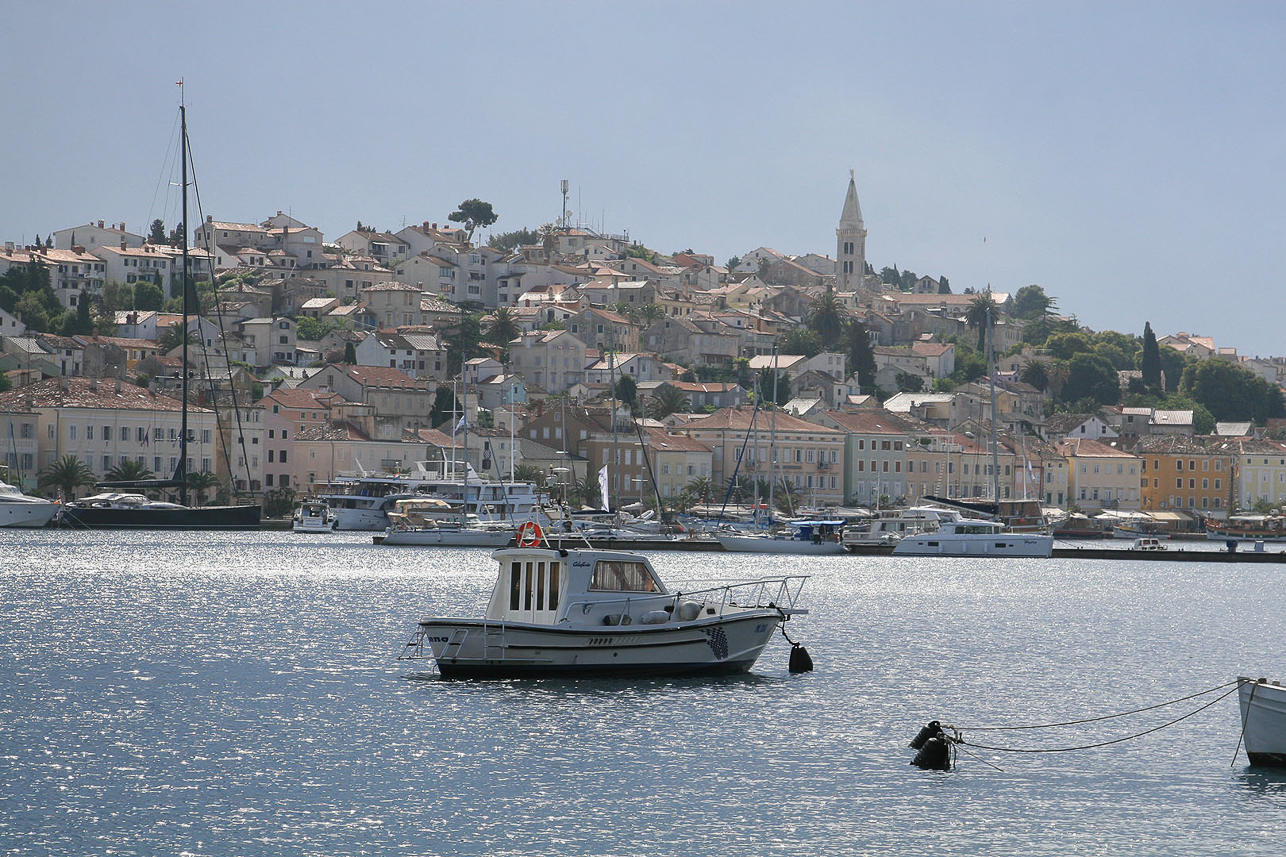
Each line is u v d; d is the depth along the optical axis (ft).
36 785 237.04
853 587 612.29
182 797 231.91
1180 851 212.84
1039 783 248.52
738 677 339.57
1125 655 407.23
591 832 217.56
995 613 521.24
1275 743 256.32
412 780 243.19
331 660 361.10
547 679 325.01
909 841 215.51
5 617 439.63
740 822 223.10
